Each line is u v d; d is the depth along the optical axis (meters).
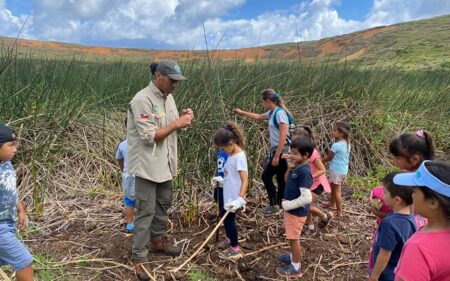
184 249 4.33
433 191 1.71
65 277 3.74
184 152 5.73
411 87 10.60
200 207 5.22
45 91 6.84
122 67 10.03
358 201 5.90
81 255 4.14
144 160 3.71
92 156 6.52
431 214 1.77
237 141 4.09
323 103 8.16
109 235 4.55
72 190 5.77
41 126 6.34
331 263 4.14
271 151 5.25
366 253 4.35
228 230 4.09
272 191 5.22
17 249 3.01
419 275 1.72
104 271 3.88
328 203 5.61
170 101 3.97
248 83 7.23
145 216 3.79
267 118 5.58
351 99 8.24
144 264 3.85
